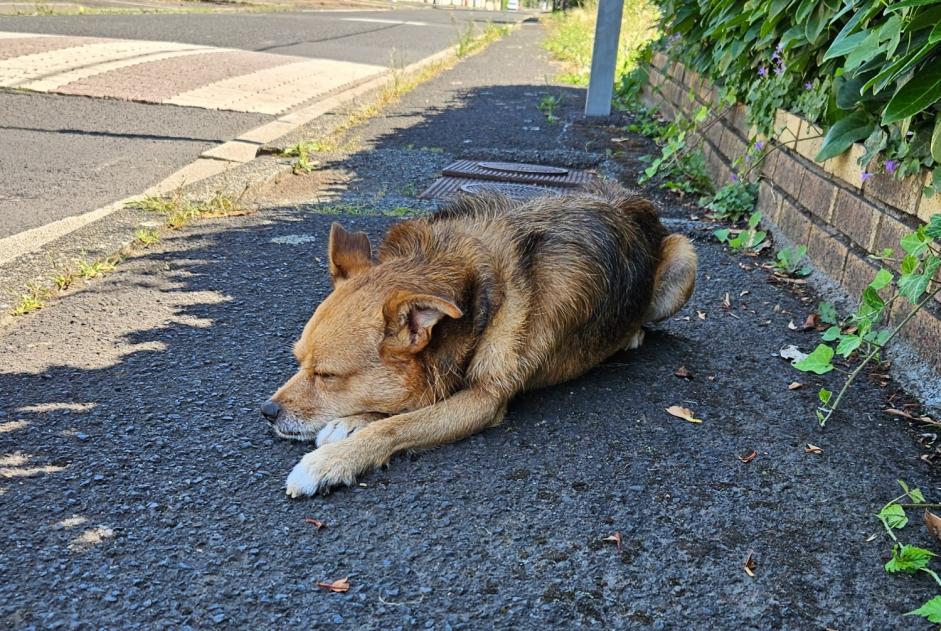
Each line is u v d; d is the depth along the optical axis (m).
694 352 1.58
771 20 2.01
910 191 1.53
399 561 1.04
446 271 1.29
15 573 1.00
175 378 1.39
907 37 1.43
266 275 1.80
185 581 1.00
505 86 4.81
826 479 1.22
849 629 0.99
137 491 1.13
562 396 1.41
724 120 2.66
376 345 1.25
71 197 2.18
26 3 7.20
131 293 1.68
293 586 1.00
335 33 7.08
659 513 1.14
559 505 1.15
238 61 4.59
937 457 1.27
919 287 1.29
